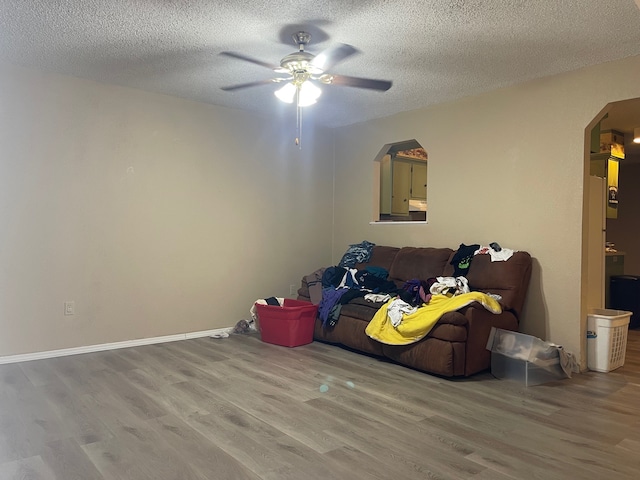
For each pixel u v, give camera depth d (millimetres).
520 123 4215
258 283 5430
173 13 2930
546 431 2715
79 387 3346
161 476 2178
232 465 2281
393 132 5324
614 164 5902
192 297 4926
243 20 3023
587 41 3295
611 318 3846
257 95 4688
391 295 4387
